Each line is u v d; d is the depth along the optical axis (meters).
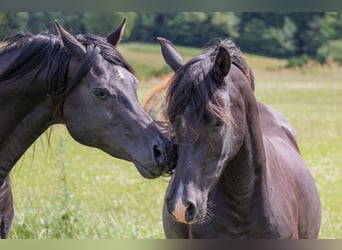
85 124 9.07
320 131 26.94
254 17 60.41
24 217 14.11
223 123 7.96
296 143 11.89
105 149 9.17
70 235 13.65
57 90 9.10
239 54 8.97
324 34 61.50
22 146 9.52
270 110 12.03
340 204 16.47
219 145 8.02
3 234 9.77
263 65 55.50
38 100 9.30
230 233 9.02
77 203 14.27
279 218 9.14
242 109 8.46
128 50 53.78
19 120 9.39
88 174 20.31
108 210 16.23
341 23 64.31
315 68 55.47
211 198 9.03
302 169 10.62
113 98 8.95
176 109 7.90
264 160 9.00
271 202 9.10
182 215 7.77
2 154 9.50
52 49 9.17
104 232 13.95
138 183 19.27
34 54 9.19
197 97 7.89
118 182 19.38
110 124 8.98
